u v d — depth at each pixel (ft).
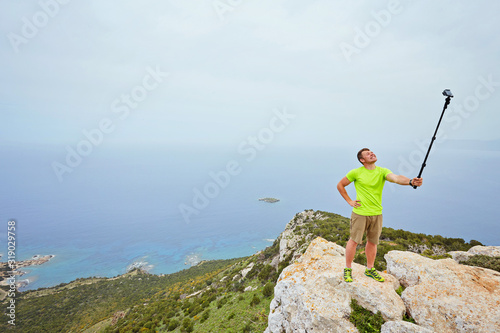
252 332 85.35
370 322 18.75
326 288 22.13
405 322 17.10
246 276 180.34
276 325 25.70
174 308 191.01
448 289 19.49
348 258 21.53
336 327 19.34
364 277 22.50
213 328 101.76
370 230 20.53
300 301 22.71
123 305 296.92
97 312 287.28
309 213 233.35
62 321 274.98
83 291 365.81
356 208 20.33
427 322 17.97
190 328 117.50
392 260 25.36
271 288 114.93
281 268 131.75
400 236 112.06
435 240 103.30
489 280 19.79
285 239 176.35
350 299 20.72
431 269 21.99
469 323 16.44
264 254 207.82
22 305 323.98
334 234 144.77
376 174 19.54
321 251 30.35
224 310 121.90
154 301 268.62
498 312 16.26
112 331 188.24
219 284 212.64
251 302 112.57
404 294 20.63
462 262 34.96
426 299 19.26
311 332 20.17
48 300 335.67
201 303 166.09
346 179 21.15
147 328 160.97
